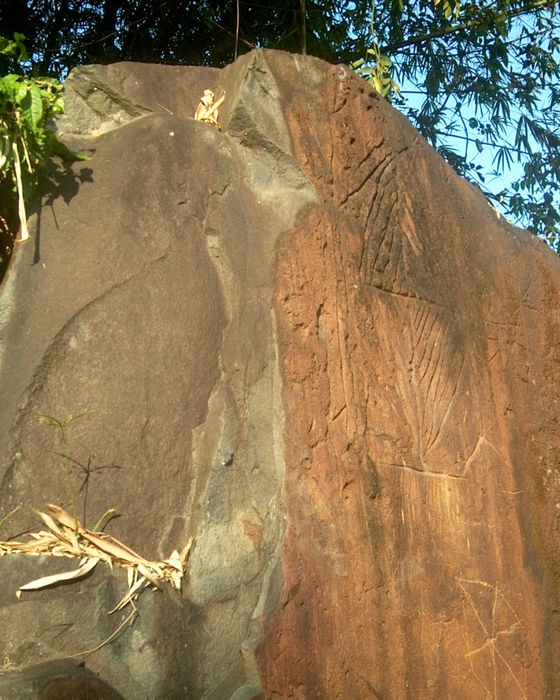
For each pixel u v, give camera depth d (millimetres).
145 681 3051
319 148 4051
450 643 4238
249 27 7688
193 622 3223
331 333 3938
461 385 4621
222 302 3531
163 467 3221
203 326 3426
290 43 7629
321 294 3926
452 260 4723
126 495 3105
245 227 3703
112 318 3176
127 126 3549
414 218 4508
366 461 3986
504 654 4543
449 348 4574
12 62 6379
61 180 3293
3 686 2643
